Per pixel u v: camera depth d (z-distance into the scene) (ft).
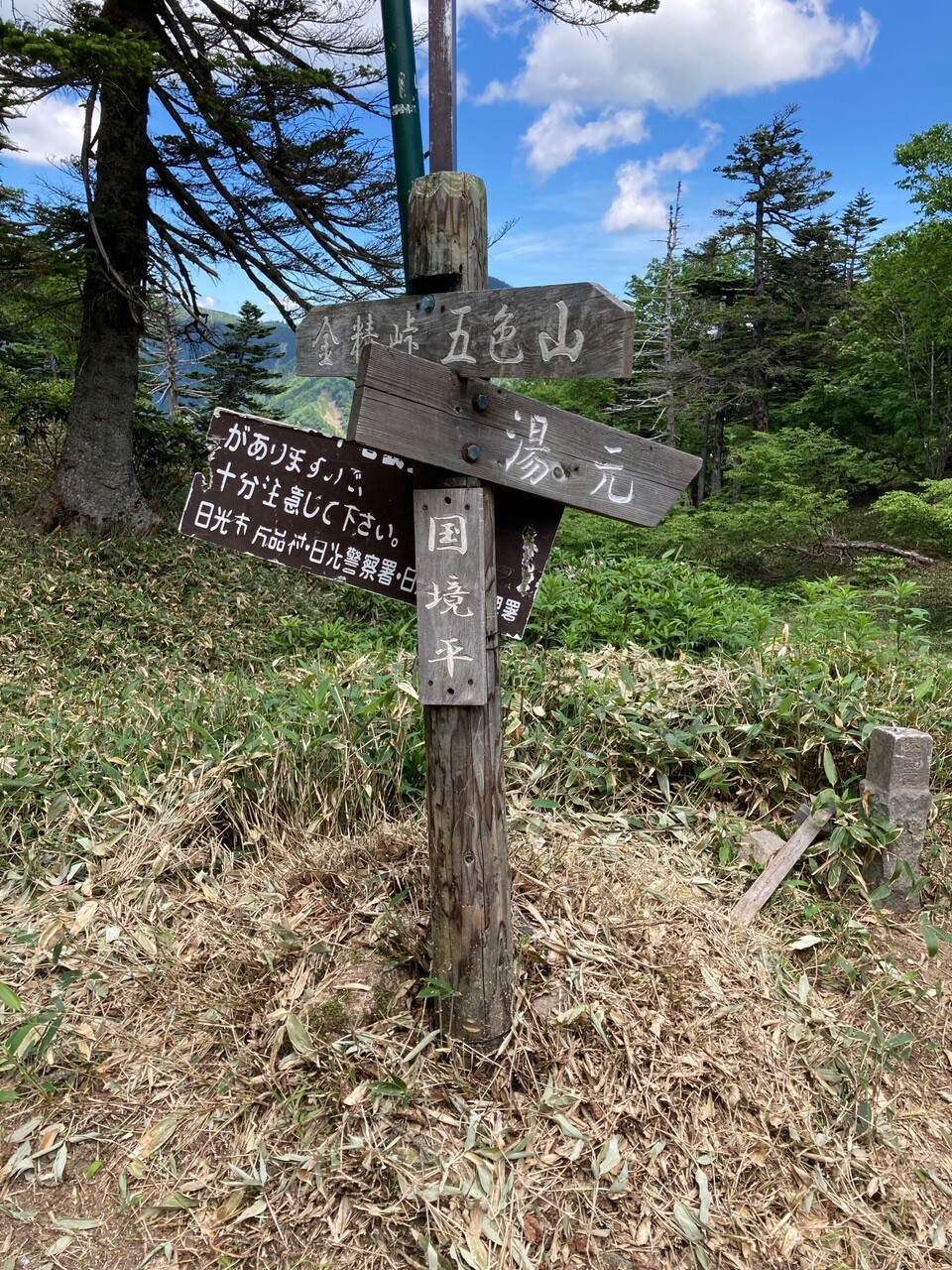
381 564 6.77
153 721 11.55
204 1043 6.97
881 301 54.08
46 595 19.04
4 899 8.64
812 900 9.55
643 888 8.61
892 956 9.07
